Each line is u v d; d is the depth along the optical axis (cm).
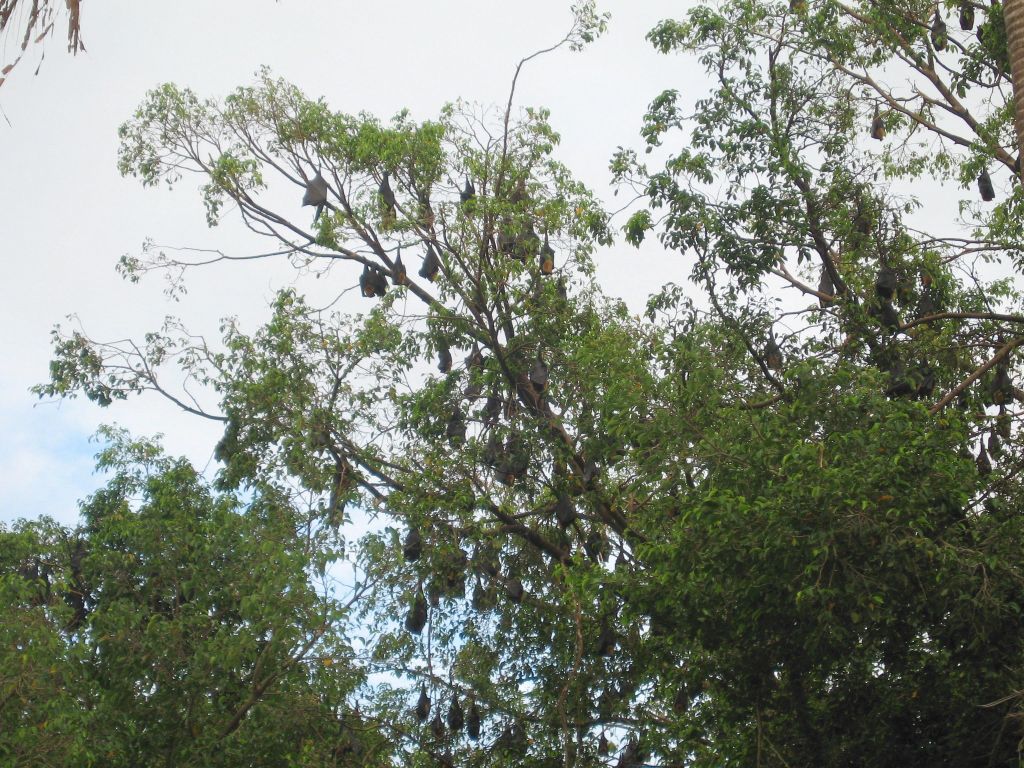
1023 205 1691
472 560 1839
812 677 1369
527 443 1823
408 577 1861
